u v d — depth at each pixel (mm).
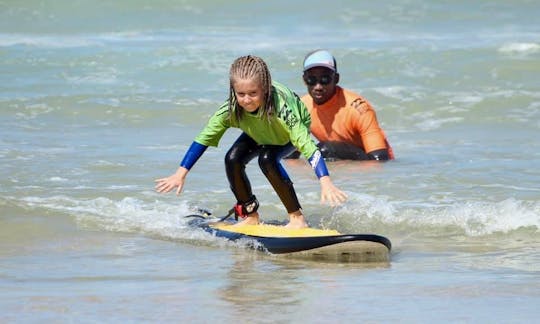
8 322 18859
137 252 25938
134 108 48938
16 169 36281
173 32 68375
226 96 51719
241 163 27094
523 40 66812
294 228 26859
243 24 71688
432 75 56938
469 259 25234
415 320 19000
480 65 59031
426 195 33219
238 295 21078
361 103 40344
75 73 56156
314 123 40938
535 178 35500
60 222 29281
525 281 22500
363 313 19531
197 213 30312
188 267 24203
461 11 77062
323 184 24578
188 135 44125
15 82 53688
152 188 34031
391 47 63625
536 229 28656
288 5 76562
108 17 71875
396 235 28359
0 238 27375
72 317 19219
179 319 19078
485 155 39969
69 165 37250
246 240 26641
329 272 23656
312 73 40125
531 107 50344
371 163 39094
